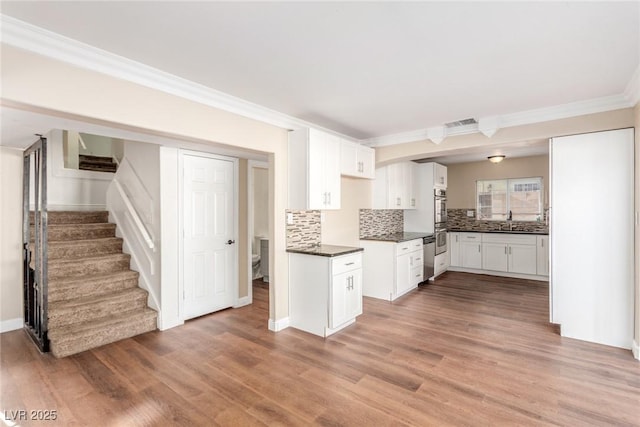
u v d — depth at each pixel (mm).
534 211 6328
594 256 3160
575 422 2008
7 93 1801
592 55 2166
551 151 3328
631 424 1983
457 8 1641
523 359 2836
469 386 2416
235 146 3105
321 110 3322
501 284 5617
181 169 3861
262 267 6164
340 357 2902
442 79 2553
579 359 2828
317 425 2002
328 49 2076
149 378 2547
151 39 1944
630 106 2924
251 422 2033
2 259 3506
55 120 2441
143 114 2377
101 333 3156
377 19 1742
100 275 3814
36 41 1847
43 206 2936
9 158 3541
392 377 2551
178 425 2010
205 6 1617
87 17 1711
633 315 3004
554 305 3367
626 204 3006
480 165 6828
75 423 2027
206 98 2752
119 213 4426
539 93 2871
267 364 2775
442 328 3590
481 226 6840
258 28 1826
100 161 5770
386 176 5270
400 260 4855
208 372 2641
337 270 3471
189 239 3947
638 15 1699
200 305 4074
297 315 3660
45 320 2967
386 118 3613
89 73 2109
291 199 3656
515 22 1775
